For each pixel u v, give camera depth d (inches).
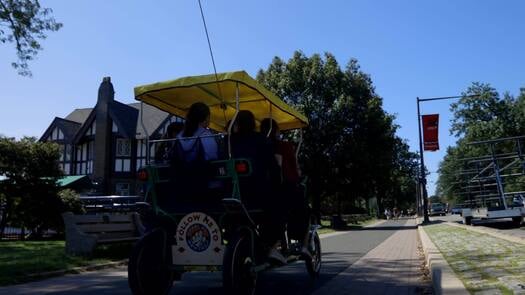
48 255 428.1
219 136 233.6
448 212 3543.3
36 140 888.9
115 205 823.7
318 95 1526.8
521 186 965.2
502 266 293.4
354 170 1496.1
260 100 283.1
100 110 1683.1
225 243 225.0
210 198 227.3
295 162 279.0
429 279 322.7
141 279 224.4
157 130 1574.8
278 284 303.7
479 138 2076.8
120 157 1670.8
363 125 1525.6
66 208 847.1
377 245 632.4
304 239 293.7
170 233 237.5
